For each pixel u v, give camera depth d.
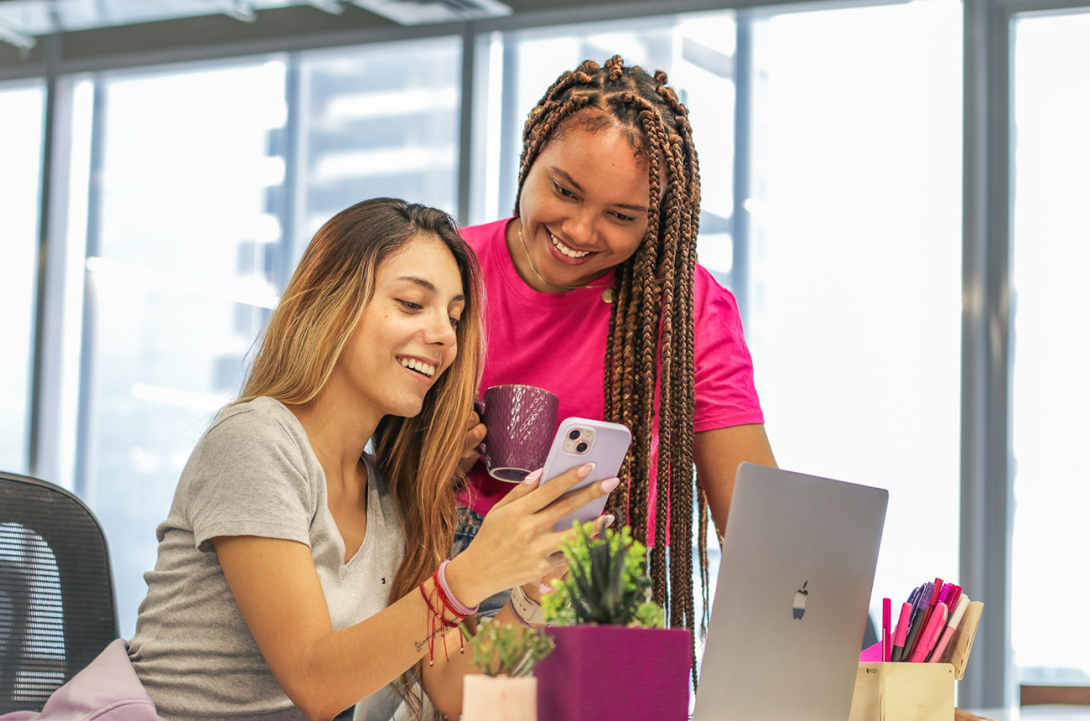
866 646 1.91
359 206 1.50
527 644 0.95
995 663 3.61
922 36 3.86
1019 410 3.72
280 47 4.52
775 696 1.19
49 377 4.68
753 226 3.94
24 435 4.71
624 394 1.63
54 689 1.51
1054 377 3.71
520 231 1.77
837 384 3.80
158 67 4.67
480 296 1.58
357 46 4.43
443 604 1.19
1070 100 3.79
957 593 1.33
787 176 3.94
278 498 1.31
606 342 1.71
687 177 1.63
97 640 1.57
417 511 1.55
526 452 1.46
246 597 1.28
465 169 4.25
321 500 1.41
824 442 3.79
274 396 1.45
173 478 4.47
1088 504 3.63
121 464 4.55
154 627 1.40
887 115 3.87
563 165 1.52
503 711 0.92
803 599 1.20
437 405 1.56
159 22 4.67
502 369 1.78
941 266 3.76
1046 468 3.68
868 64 3.91
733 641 1.14
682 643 0.96
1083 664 3.58
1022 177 3.80
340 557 1.43
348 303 1.44
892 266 3.80
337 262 1.46
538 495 1.15
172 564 1.39
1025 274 3.77
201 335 4.51
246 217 4.50
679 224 1.58
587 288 1.72
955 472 3.66
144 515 4.50
